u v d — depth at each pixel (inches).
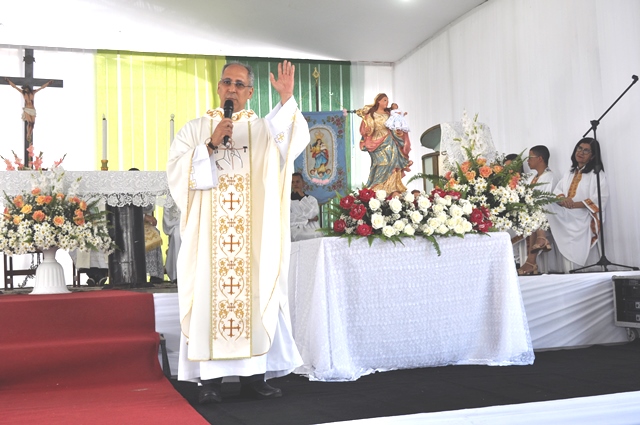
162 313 190.1
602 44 298.4
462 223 188.9
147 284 230.5
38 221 209.2
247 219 154.0
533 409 115.9
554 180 303.9
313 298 176.1
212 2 421.7
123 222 227.6
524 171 321.7
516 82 368.2
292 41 486.0
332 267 177.6
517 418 111.8
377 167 211.6
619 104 286.8
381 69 534.0
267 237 149.9
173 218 322.0
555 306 227.5
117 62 487.8
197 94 501.0
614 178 286.5
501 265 193.8
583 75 314.8
